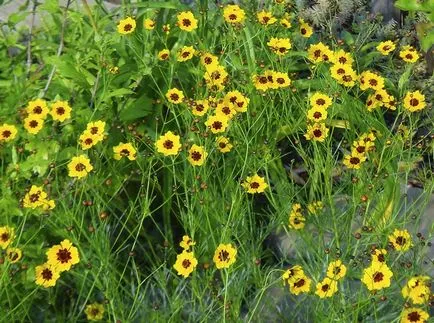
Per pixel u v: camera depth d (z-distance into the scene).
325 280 0.75
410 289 0.73
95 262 0.87
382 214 0.95
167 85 1.09
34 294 0.86
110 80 1.02
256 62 1.12
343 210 1.00
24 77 1.10
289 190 1.02
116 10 1.17
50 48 1.16
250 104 1.10
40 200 0.82
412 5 1.13
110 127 1.03
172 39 1.17
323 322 0.78
